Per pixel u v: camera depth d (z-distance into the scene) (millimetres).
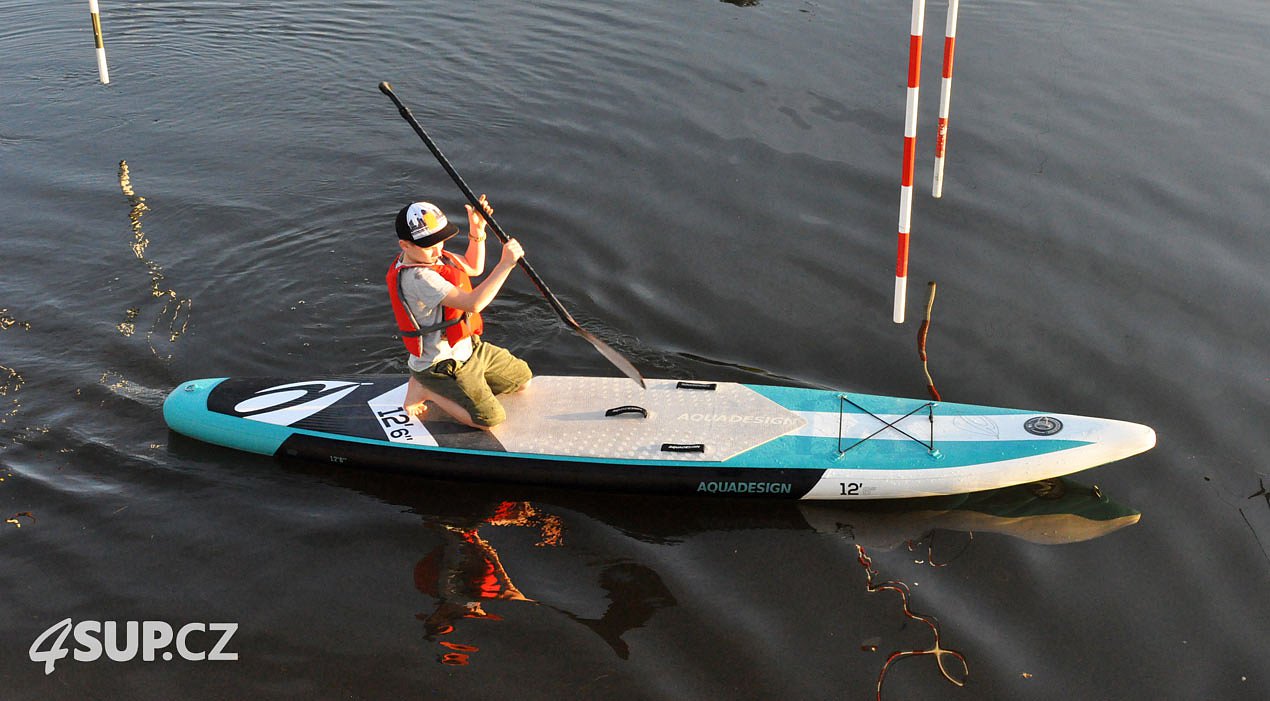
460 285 4758
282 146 8602
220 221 7434
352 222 7449
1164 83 9102
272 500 4988
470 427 5215
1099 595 4348
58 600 4340
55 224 7332
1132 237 6949
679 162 8125
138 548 4641
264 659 4082
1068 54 9711
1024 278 6555
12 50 10469
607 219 7371
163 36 10883
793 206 7477
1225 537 4594
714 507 4980
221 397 5449
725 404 5332
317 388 5543
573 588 4445
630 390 5445
